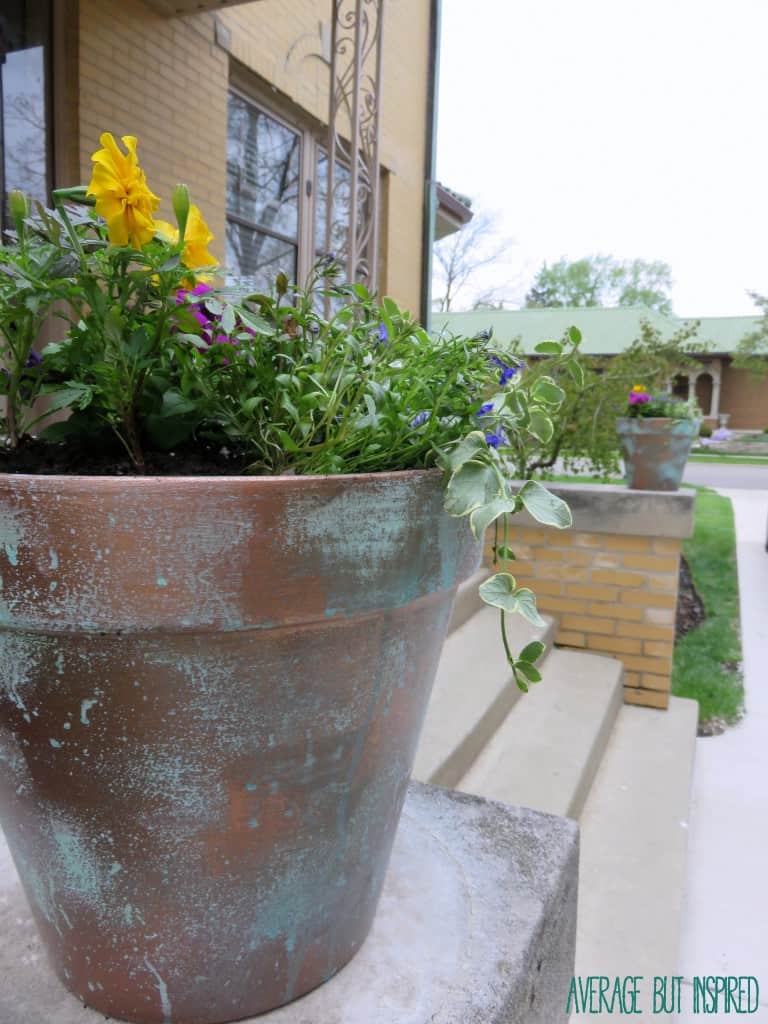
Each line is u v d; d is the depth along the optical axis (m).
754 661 3.79
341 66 5.74
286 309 0.69
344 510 0.60
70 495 0.54
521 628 2.95
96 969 0.73
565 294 37.91
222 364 0.71
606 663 3.04
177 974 0.71
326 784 0.69
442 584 0.71
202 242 0.69
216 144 4.50
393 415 0.68
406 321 0.77
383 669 0.69
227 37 4.51
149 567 0.55
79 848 0.67
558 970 1.05
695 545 6.29
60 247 0.63
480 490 0.63
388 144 6.43
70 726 0.61
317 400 0.65
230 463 0.76
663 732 2.79
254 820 0.66
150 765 0.62
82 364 0.66
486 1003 0.78
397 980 0.81
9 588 0.56
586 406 4.37
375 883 0.83
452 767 1.87
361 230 5.23
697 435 3.85
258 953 0.73
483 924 0.91
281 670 0.62
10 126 3.40
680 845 1.98
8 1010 0.76
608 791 2.28
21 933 0.89
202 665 0.59
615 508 3.04
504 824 1.17
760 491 11.86
